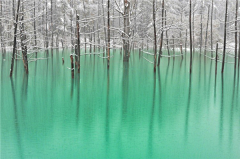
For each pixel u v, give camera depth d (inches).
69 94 590.9
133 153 310.2
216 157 303.1
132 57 1456.7
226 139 348.8
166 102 534.9
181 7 2039.9
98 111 465.4
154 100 550.0
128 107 494.3
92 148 319.6
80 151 312.8
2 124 395.2
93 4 1811.0
